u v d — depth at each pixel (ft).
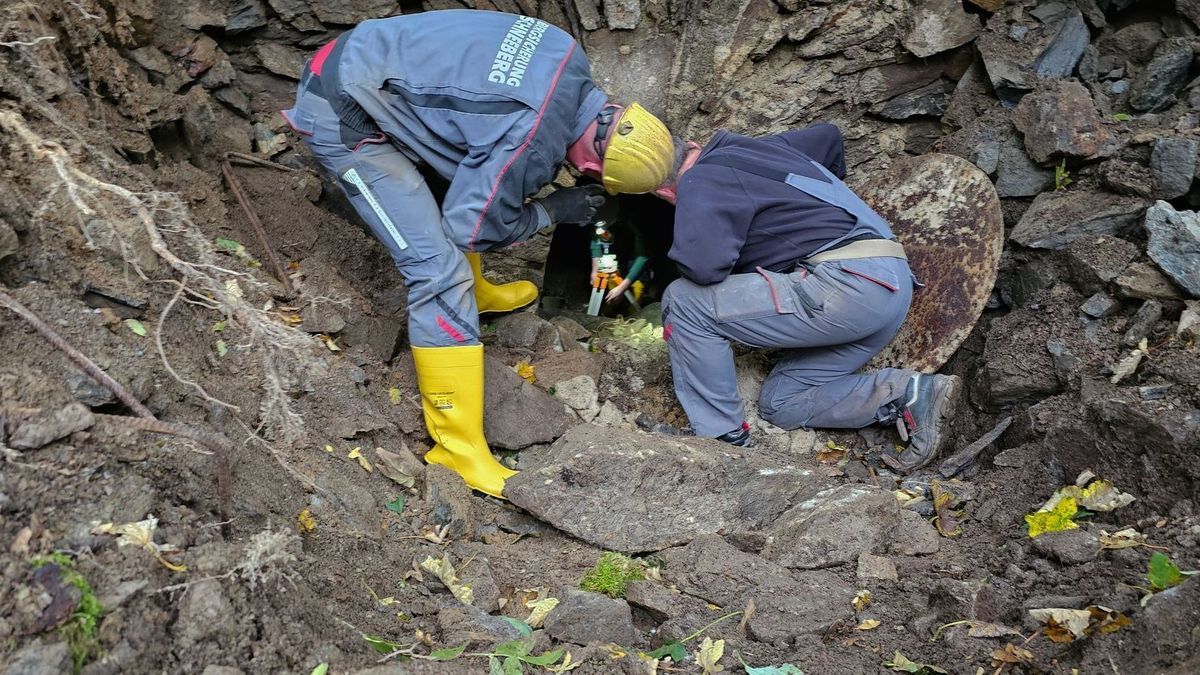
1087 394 9.53
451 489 9.28
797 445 11.23
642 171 9.32
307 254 11.48
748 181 10.02
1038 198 11.69
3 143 7.95
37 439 5.83
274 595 6.13
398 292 11.73
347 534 7.84
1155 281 9.90
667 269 15.39
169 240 8.94
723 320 10.23
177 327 8.43
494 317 12.36
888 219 12.08
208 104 11.60
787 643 7.59
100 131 9.62
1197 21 11.86
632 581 8.22
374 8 12.06
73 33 9.80
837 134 11.53
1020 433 10.14
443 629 7.24
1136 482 8.46
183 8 11.44
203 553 5.95
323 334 10.15
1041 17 12.58
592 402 11.28
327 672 5.83
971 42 12.78
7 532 5.36
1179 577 6.99
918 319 11.44
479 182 8.63
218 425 7.82
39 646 4.82
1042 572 8.00
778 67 12.96
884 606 8.03
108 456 6.17
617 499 9.02
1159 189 10.58
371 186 9.21
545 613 7.79
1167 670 6.19
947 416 10.50
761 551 8.87
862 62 12.87
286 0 11.82
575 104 8.82
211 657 5.54
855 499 8.91
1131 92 12.05
